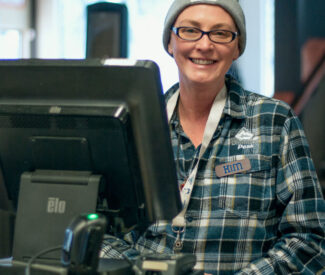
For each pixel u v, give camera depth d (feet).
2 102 4.02
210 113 5.42
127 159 3.88
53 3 23.29
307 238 5.07
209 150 5.36
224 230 5.17
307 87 16.01
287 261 4.96
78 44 22.63
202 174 5.31
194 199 5.27
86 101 3.86
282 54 16.30
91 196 3.94
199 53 5.24
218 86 5.47
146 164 3.90
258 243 5.19
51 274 3.67
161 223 5.31
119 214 4.09
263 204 5.22
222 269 5.13
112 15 13.66
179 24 5.37
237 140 5.35
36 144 4.03
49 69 3.86
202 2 5.24
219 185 5.26
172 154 3.91
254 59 17.21
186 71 5.35
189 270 4.12
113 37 13.64
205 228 5.19
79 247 3.56
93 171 4.00
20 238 4.05
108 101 3.83
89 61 3.80
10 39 23.45
